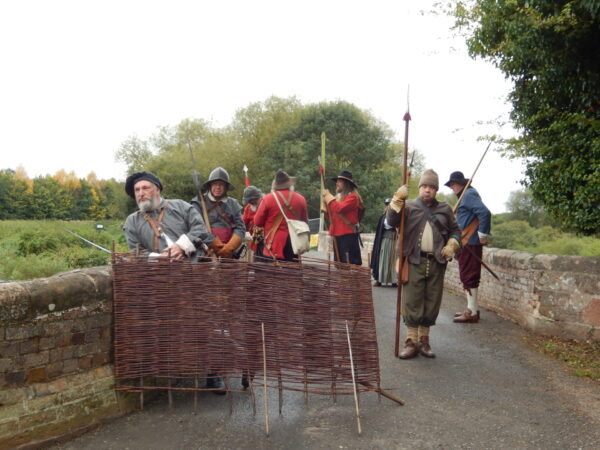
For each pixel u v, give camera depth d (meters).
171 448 3.17
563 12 5.11
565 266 5.91
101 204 76.62
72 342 3.30
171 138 50.88
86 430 3.35
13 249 15.91
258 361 3.69
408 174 5.16
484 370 4.82
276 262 3.74
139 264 3.63
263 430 3.46
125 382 3.65
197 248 4.04
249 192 7.48
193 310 3.69
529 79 6.55
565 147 5.92
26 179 76.69
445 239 5.22
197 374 3.69
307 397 3.89
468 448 3.22
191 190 42.78
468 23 6.65
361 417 3.71
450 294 8.98
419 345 5.31
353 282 3.81
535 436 3.39
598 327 5.64
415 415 3.75
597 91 5.65
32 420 3.05
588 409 3.85
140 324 3.63
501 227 21.55
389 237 9.34
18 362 3.01
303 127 44.78
